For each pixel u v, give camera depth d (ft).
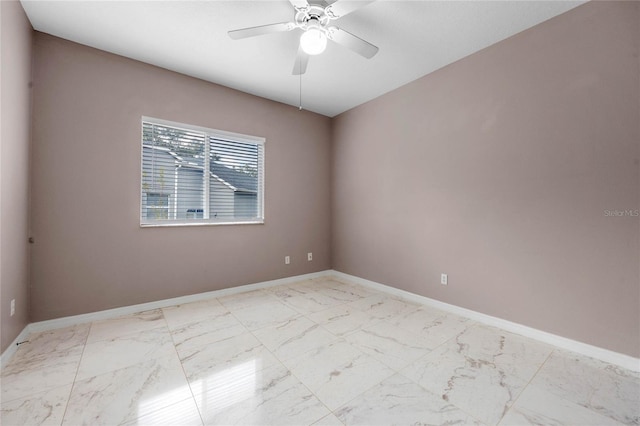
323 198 14.16
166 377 5.65
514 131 7.76
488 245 8.33
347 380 5.57
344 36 6.61
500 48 8.05
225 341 7.18
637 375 5.76
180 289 9.92
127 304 8.91
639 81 5.91
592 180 6.49
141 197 9.19
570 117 6.80
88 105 8.30
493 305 8.20
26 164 7.22
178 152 10.03
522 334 7.56
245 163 11.73
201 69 9.68
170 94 9.69
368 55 7.29
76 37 7.90
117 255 8.75
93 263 8.38
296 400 5.00
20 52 6.72
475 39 7.97
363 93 11.65
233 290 11.18
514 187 7.77
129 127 8.93
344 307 9.70
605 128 6.31
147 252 9.27
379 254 11.89
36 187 7.59
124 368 5.95
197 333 7.61
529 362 6.23
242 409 4.78
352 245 13.24
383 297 10.85
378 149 11.93
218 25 7.43
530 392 5.23
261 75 10.11
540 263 7.29
